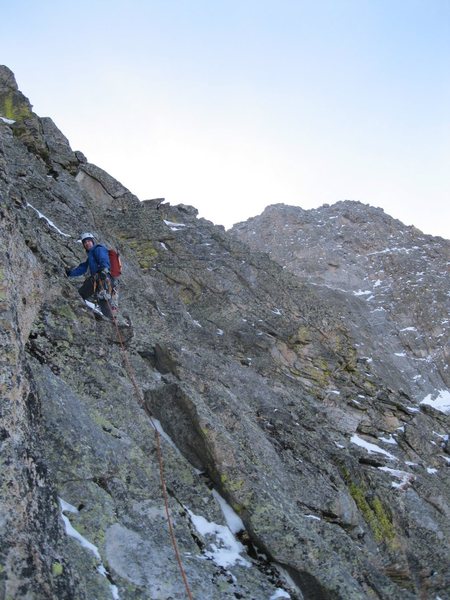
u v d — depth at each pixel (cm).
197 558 735
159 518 743
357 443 1474
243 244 2014
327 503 1038
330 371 1691
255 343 1592
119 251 1562
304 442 1187
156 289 1566
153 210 1898
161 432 905
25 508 546
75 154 1881
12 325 641
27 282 822
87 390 866
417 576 1112
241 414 1066
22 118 1719
